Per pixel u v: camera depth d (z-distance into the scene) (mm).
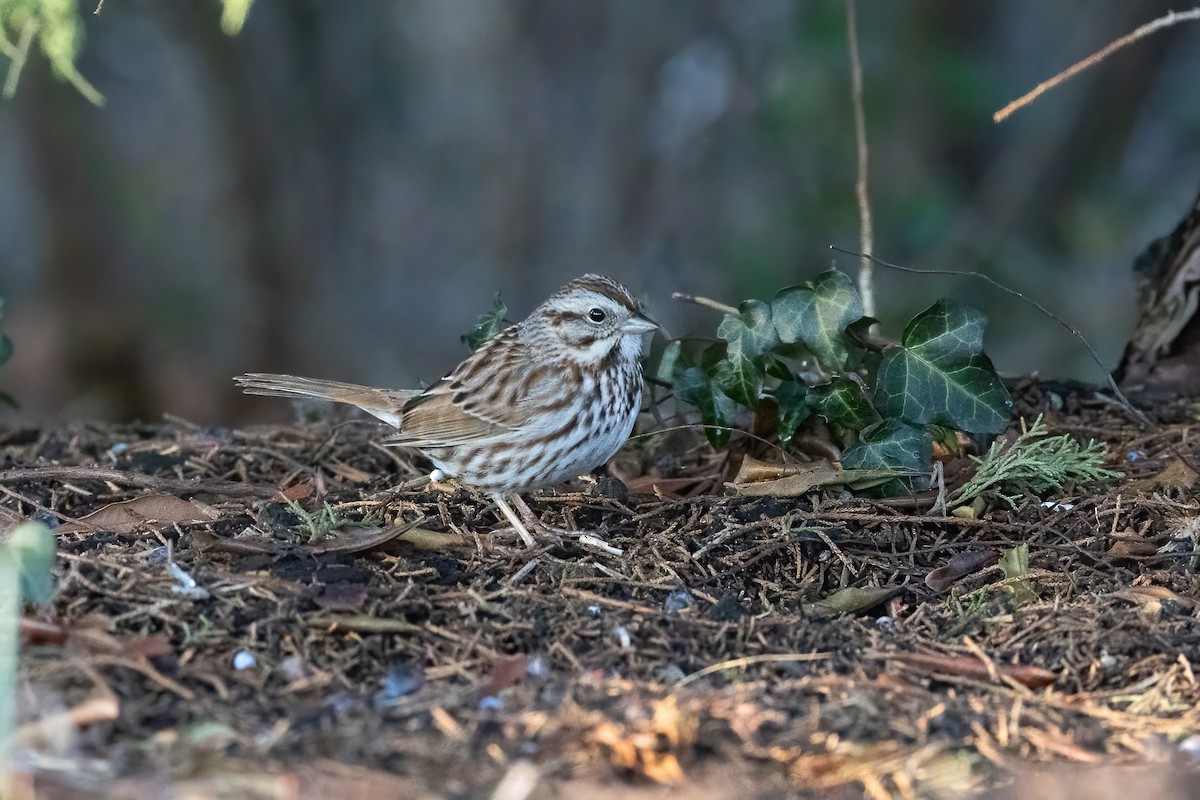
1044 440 10812
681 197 22297
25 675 7691
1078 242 21172
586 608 8992
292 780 6984
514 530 10188
